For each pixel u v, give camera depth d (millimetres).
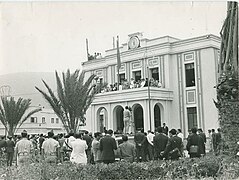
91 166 8656
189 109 34312
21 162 10727
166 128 16188
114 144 11469
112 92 35406
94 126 36844
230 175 7516
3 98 31453
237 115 8391
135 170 8281
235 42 8680
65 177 8391
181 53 35031
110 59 39812
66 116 22844
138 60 37438
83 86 23141
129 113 26156
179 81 35031
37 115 52344
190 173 7938
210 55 33094
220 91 8641
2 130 43562
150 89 33062
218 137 17109
